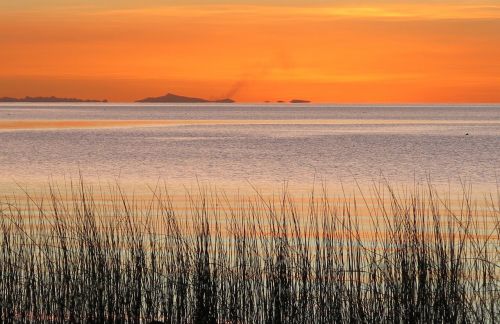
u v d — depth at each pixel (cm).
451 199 4838
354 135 15562
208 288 1711
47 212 3594
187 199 4819
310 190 5853
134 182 6512
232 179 6875
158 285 1748
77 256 1806
